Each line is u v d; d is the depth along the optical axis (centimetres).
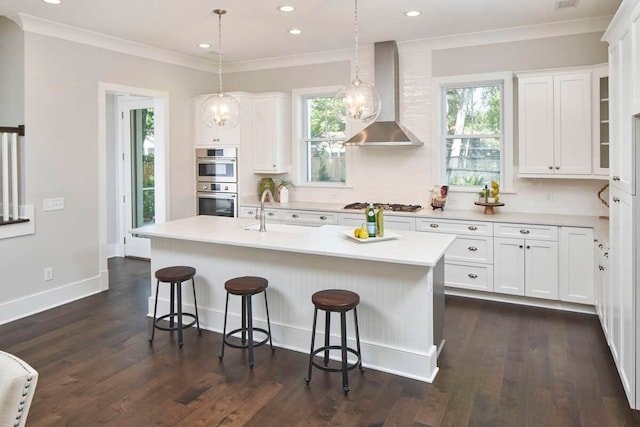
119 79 516
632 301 258
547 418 258
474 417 260
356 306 309
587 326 397
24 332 388
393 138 504
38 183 440
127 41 512
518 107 479
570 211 478
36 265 441
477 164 528
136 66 536
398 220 501
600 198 454
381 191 570
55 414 262
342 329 287
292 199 627
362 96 350
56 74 451
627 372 273
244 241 342
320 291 318
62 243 464
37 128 436
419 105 536
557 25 461
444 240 341
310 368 302
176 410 268
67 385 296
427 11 421
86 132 483
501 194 507
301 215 558
